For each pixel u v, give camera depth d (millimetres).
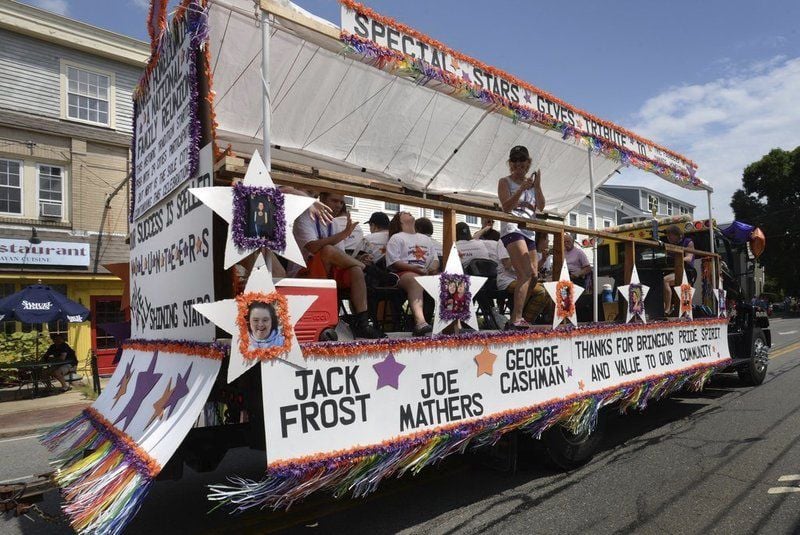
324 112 6039
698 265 8062
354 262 4047
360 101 6059
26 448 7262
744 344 8945
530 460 4863
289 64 5305
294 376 2881
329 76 5641
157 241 4047
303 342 3057
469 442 3895
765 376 10117
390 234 5277
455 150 7180
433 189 7844
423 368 3471
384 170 7297
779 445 5512
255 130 5918
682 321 6512
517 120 4812
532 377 4270
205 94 3262
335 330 3543
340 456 2932
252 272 2832
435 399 3508
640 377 5543
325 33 3295
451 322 3777
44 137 13594
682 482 4543
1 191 13141
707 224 8062
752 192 34688
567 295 4793
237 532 3760
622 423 6773
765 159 33594
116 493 2746
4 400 11242
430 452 3410
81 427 4160
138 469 2754
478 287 4012
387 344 3277
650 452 5453
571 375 4664
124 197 14766
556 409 4352
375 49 3531
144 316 4359
